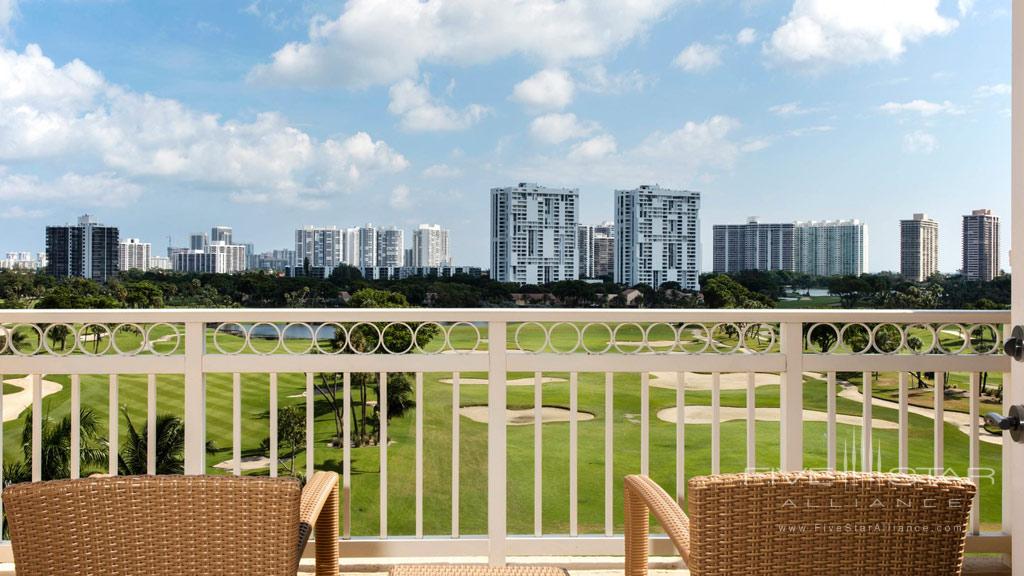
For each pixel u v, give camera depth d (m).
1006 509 2.66
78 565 1.28
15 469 15.89
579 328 2.57
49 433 16.44
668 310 2.52
